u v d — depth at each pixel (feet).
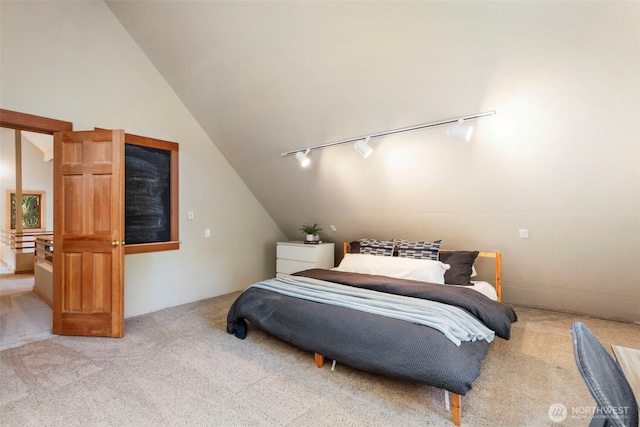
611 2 5.16
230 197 14.61
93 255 9.23
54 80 9.29
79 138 9.30
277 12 7.81
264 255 16.49
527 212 9.51
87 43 9.98
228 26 8.77
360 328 6.56
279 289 9.06
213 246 13.91
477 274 12.32
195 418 5.58
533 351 8.49
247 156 13.41
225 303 12.83
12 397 6.15
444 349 5.60
